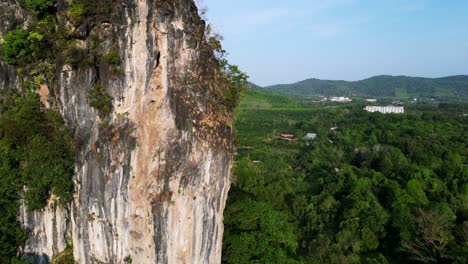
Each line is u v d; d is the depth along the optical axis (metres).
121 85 21.80
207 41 26.52
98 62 22.11
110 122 22.19
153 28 21.30
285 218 35.91
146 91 21.64
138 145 21.70
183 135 21.86
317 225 49.31
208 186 23.03
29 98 24.05
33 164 23.52
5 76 24.66
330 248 41.56
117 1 21.52
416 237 43.44
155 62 21.58
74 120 23.53
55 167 23.33
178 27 22.16
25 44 23.20
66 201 24.23
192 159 22.08
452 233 42.25
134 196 21.91
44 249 25.30
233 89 27.48
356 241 44.41
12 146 23.80
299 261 30.94
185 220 22.42
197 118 22.48
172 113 21.75
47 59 23.81
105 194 22.22
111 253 23.08
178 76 22.33
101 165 22.11
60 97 23.64
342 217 50.12
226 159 23.86
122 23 21.20
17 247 24.86
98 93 22.03
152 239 22.11
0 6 24.48
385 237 47.44
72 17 23.19
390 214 49.06
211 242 24.20
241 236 29.44
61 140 23.56
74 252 24.75
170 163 21.67
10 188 24.08
